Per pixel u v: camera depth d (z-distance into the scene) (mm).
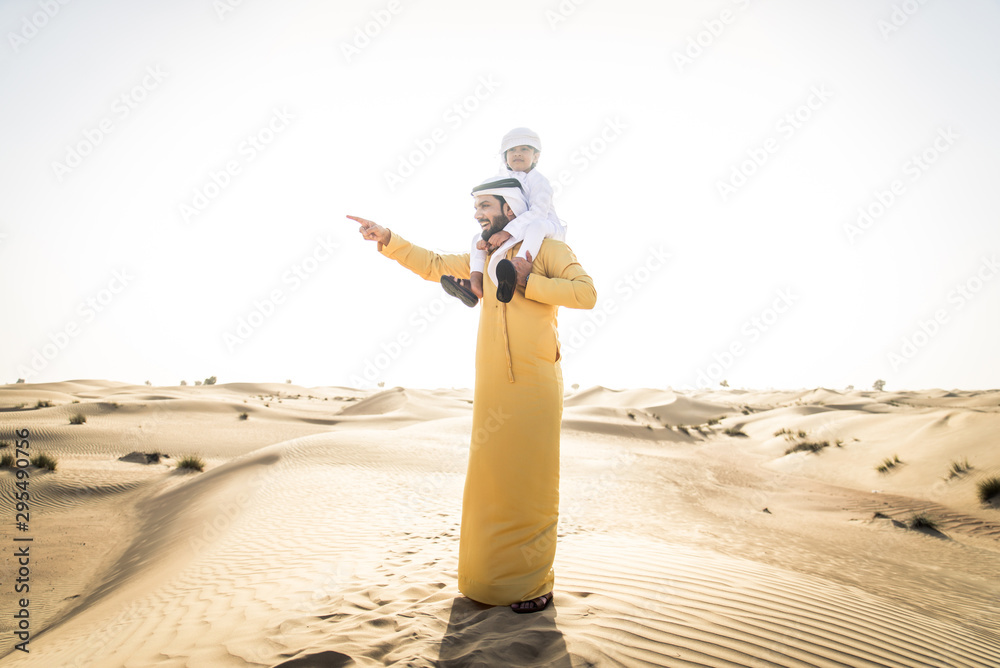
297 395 88812
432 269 3826
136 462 20266
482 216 3416
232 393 77500
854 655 2912
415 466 15727
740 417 48594
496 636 2777
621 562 4438
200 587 5641
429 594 3832
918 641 3355
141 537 10953
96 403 36656
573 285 3121
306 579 5066
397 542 6660
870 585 7035
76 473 16859
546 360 3268
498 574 3164
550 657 2572
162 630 4133
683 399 63312
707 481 16906
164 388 79125
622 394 74250
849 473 18281
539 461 3195
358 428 34812
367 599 3828
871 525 11305
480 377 3318
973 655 3355
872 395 84688
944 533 10656
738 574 4219
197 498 12484
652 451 26078
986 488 12664
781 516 12023
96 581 8742
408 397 52625
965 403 53250
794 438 28016
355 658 2602
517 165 3596
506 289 2977
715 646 2789
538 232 3262
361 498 10547
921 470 16047
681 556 4840
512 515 3166
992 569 8336
